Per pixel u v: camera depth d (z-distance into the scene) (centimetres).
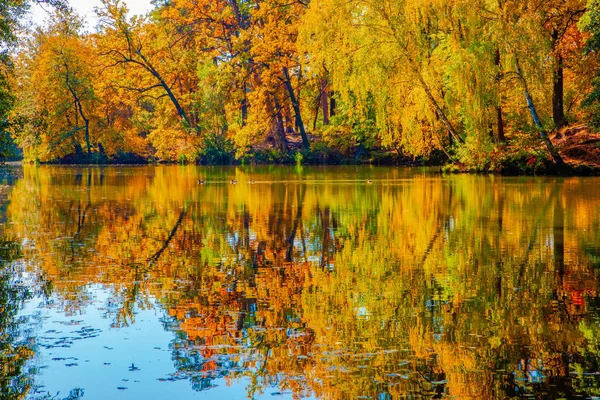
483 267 923
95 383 507
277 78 4881
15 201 1947
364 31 3023
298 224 1395
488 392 485
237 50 5050
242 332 627
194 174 3562
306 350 575
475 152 2975
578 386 493
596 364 537
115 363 548
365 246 1109
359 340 602
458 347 579
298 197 2031
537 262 958
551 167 2825
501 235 1209
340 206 1748
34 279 856
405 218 1478
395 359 551
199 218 1507
